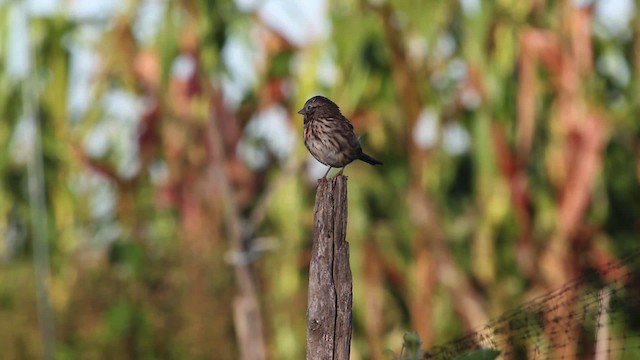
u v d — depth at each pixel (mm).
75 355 18625
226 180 18672
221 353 18438
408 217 18344
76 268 18906
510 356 8258
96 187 19359
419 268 18297
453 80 18172
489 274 18141
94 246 19281
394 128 18125
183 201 19016
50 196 18984
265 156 19156
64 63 18453
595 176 17906
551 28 17797
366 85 17797
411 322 18391
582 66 17719
